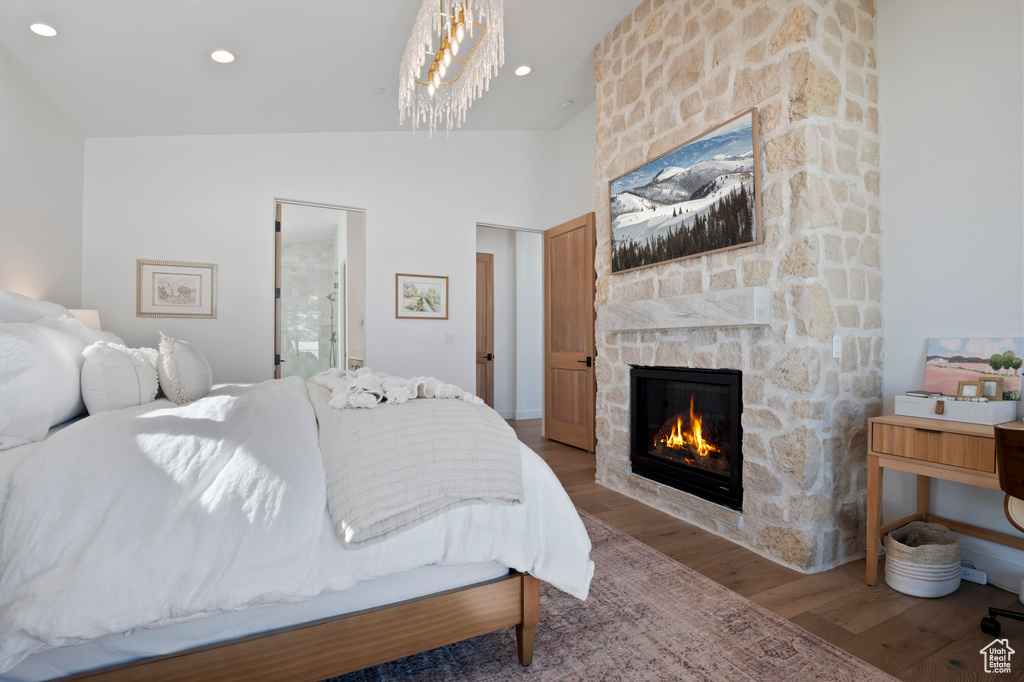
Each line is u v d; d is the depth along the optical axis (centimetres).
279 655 126
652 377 329
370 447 146
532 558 154
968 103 228
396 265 483
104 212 377
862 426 250
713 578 225
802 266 232
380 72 354
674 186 303
